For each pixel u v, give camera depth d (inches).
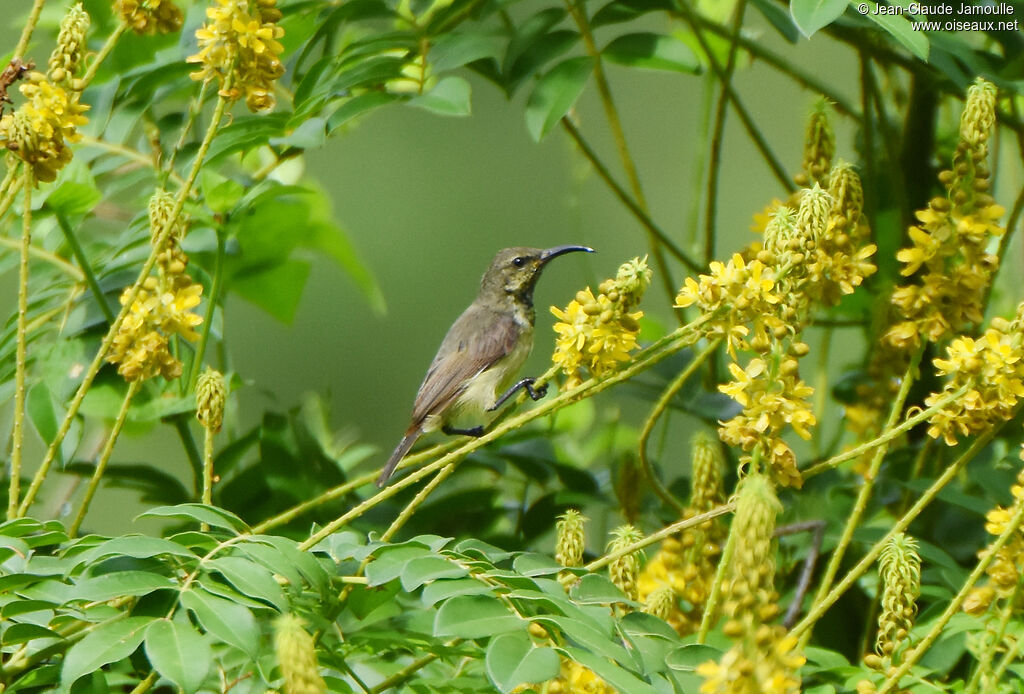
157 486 357.7
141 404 335.6
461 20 357.4
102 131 361.1
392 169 766.5
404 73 367.2
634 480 342.6
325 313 739.4
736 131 667.4
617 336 265.3
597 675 197.9
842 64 620.1
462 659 291.3
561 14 336.5
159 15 288.4
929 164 398.0
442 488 379.9
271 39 278.4
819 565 343.3
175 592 220.2
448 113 317.7
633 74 727.7
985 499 328.8
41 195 318.7
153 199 288.5
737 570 174.9
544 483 373.1
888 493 344.5
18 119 265.7
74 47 277.4
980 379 240.5
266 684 245.0
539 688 232.2
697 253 447.8
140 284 278.5
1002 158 421.1
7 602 213.8
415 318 746.2
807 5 261.4
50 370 340.2
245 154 359.3
